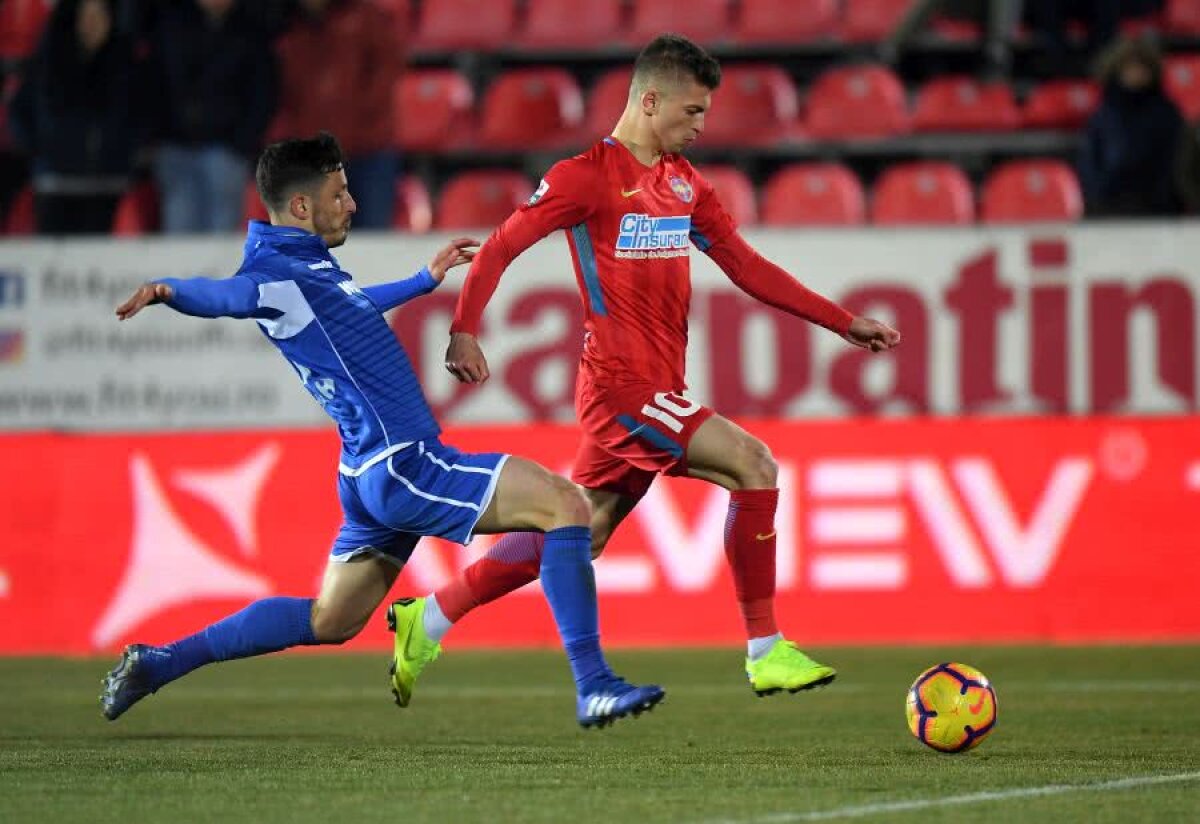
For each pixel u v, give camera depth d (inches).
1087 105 1947.6
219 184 1707.7
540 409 1523.1
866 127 1958.7
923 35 2069.4
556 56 2123.5
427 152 1973.4
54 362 1555.1
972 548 1473.9
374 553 816.9
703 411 829.8
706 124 1974.7
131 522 1520.7
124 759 843.4
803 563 1478.8
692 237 882.1
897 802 675.4
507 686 1234.6
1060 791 705.0
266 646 841.5
